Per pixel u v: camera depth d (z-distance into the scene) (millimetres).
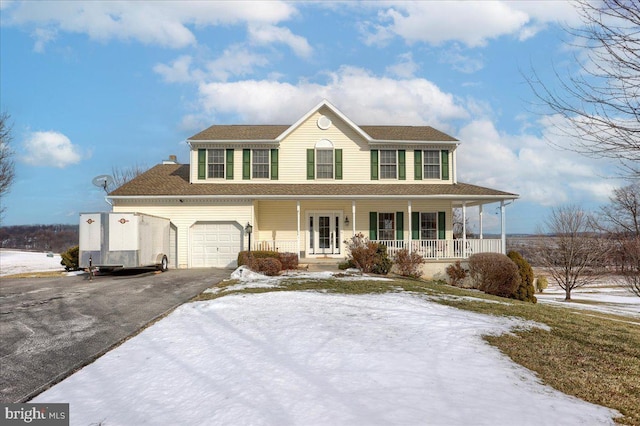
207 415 3963
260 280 13633
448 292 12297
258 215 20703
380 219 21125
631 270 25672
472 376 5027
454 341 6551
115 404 4438
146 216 16422
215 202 19250
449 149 21469
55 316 9031
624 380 5316
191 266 19234
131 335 7477
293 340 6527
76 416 4164
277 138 20516
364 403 4094
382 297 10414
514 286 16312
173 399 4488
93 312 9398
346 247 20438
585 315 11289
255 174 20781
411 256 17938
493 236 36719
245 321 7906
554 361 5961
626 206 30812
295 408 3988
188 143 20656
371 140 20719
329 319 7938
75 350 6613
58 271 20000
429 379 4844
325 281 13273
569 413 4082
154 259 17062
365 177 21016
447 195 19109
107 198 18766
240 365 5426
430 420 3732
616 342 7332
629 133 5340
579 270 25844
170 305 10078
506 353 6168
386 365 5316
